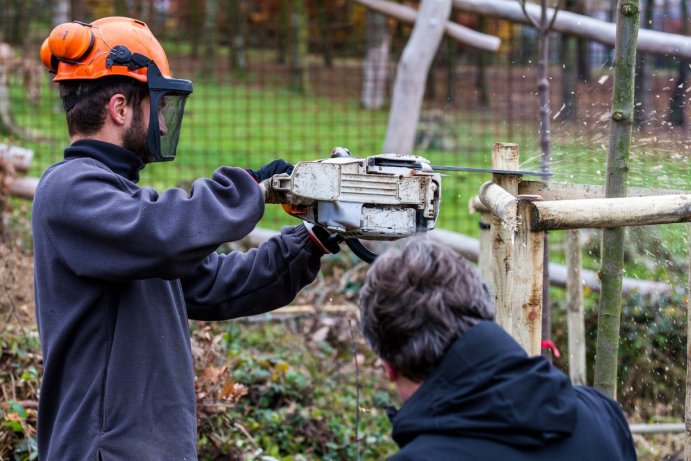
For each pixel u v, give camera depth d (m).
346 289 9.35
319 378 8.02
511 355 2.41
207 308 3.94
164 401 3.47
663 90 7.37
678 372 8.06
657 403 7.98
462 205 13.68
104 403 3.40
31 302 7.74
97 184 3.37
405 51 10.98
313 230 3.88
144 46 3.58
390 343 2.50
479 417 2.36
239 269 3.92
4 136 13.50
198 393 6.09
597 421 2.55
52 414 3.54
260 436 6.75
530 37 20.56
